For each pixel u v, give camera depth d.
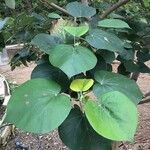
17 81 2.21
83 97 0.37
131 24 0.62
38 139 1.55
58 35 0.45
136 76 0.68
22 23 0.70
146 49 0.61
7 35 0.66
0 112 1.65
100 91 0.38
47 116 0.33
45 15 0.75
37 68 0.42
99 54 0.45
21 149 1.52
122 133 0.32
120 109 0.34
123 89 0.39
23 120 0.34
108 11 0.58
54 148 1.49
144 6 0.77
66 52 0.38
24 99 0.35
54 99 0.35
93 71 0.43
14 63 0.78
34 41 0.43
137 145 1.31
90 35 0.42
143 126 1.49
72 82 0.38
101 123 0.32
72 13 0.53
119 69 0.58
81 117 0.36
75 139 0.36
